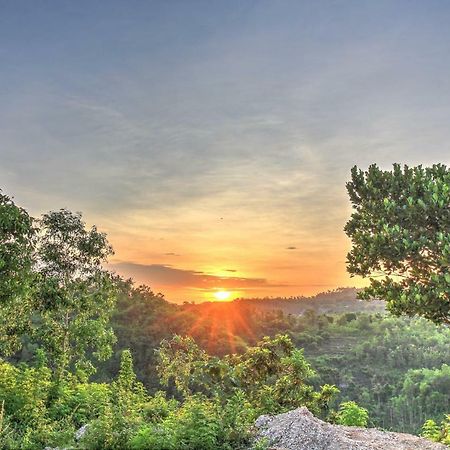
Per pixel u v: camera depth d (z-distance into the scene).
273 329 103.44
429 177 12.17
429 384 95.06
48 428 11.45
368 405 90.00
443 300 11.03
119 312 69.88
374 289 12.20
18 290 17.61
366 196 12.95
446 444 13.66
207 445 9.45
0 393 16.14
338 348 124.19
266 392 16.95
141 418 11.34
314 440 11.16
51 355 23.62
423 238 11.20
